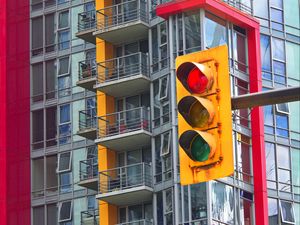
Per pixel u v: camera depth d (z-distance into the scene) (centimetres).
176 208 8762
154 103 9256
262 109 9525
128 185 9106
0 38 10662
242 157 9231
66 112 10225
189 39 9081
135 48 9619
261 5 9962
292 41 10088
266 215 9150
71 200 9925
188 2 9119
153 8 9538
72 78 10281
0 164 10269
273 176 9400
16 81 10525
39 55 10531
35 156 10225
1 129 10375
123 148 9338
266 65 9744
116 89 9438
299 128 9812
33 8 10700
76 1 10450
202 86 2514
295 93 2570
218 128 2497
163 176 9000
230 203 8850
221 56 2525
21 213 10106
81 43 10306
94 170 9756
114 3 9775
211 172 2488
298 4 10281
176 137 8956
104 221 9206
